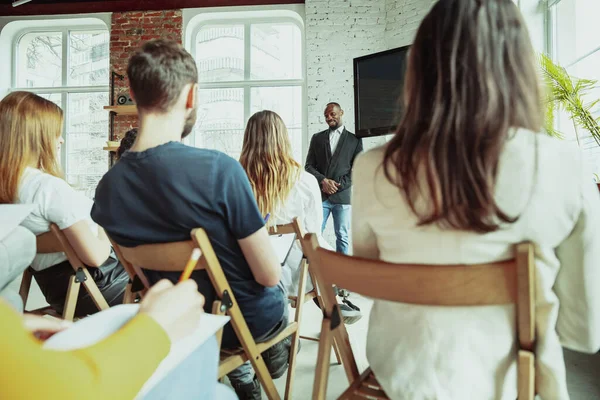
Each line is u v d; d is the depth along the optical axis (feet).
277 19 18.89
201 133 19.27
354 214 2.74
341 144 13.71
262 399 5.47
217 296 3.65
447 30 2.30
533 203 2.15
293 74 19.01
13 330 1.29
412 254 2.46
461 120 2.20
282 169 6.11
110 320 1.94
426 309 2.44
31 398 1.27
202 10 18.28
